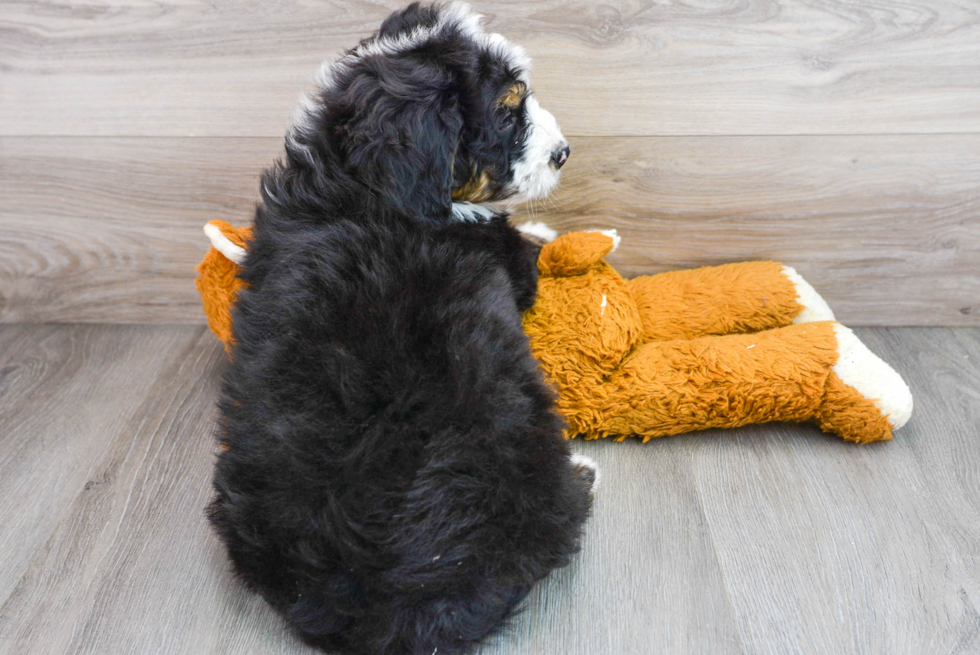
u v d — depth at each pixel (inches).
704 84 60.7
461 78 45.6
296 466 37.6
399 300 41.6
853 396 53.2
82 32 60.8
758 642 41.6
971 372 63.4
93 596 45.7
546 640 42.1
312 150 46.5
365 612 37.4
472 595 37.6
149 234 69.8
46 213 68.9
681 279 64.9
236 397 42.4
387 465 36.7
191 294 73.2
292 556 38.1
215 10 59.6
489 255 48.4
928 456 54.8
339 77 47.9
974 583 44.8
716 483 53.0
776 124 62.0
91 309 74.4
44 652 42.3
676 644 41.7
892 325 70.4
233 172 66.2
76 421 61.0
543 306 55.0
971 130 60.7
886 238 66.2
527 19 58.8
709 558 46.9
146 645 42.6
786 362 53.6
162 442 58.7
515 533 37.9
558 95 61.8
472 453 37.3
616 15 58.4
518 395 40.6
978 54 57.9
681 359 54.9
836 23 57.8
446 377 38.8
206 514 45.9
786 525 49.3
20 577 47.1
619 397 54.3
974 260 66.3
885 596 44.1
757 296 62.1
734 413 54.6
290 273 43.6
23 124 64.6
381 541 36.2
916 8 56.9
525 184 51.3
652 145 63.6
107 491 54.0
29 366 68.4
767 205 65.8
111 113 64.0
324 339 40.1
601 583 45.4
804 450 55.9
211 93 62.9
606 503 51.3
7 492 53.8
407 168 43.6
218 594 45.8
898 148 62.0
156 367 68.2
